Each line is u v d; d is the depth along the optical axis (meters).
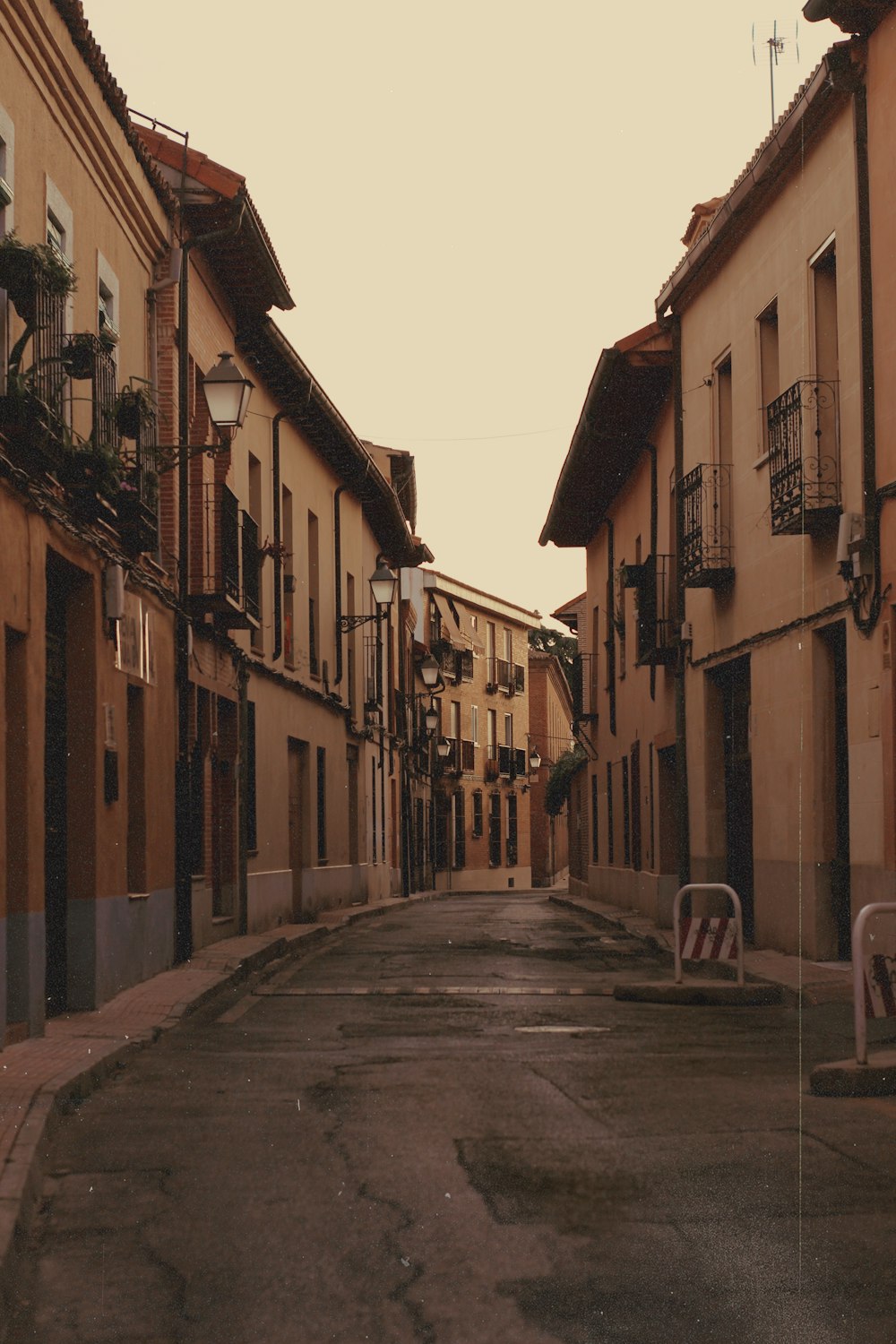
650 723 23.34
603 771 30.61
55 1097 7.59
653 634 21.05
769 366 16.41
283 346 21.22
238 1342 4.35
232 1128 7.38
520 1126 7.30
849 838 13.78
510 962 16.98
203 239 16.58
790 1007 12.34
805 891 14.62
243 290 19.20
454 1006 12.71
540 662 73.69
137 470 12.47
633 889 26.05
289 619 24.20
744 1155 6.58
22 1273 5.01
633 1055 9.67
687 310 19.69
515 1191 5.98
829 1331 4.31
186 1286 4.87
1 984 9.27
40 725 10.24
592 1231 5.37
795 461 14.11
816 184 14.20
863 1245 5.14
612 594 28.33
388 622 38.47
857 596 12.84
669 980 14.17
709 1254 5.06
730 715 18.58
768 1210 5.63
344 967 16.70
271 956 17.50
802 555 14.71
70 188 12.08
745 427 16.91
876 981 8.58
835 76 12.92
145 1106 8.00
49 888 11.57
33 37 10.70
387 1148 6.86
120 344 14.04
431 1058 9.63
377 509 33.88
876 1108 7.70
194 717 16.94
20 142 10.59
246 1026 11.48
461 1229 5.44
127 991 13.02
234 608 17.03
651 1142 6.89
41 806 10.27
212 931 18.00
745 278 16.81
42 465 10.12
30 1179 5.88
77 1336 4.43
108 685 12.58
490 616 65.81
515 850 68.56
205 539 17.70
